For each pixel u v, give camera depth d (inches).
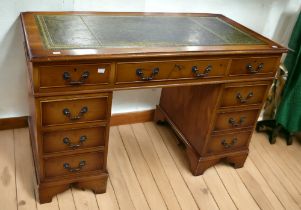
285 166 86.4
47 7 70.1
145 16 72.9
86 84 54.6
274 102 95.7
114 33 61.1
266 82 70.4
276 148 92.6
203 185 76.3
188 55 57.7
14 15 68.3
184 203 71.1
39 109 54.1
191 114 77.8
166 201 70.8
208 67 61.4
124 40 58.4
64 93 53.9
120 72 55.7
